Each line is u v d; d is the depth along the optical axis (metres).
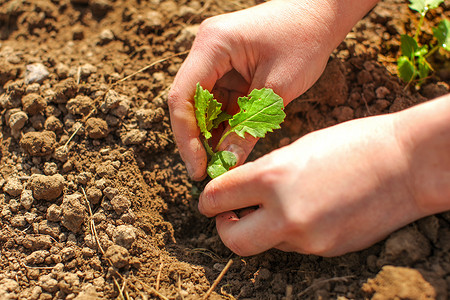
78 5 0.50
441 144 0.33
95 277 0.38
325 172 0.34
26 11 0.50
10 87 0.43
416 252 0.34
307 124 0.45
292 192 0.34
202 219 0.43
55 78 0.45
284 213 0.34
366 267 0.36
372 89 0.45
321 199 0.33
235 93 0.42
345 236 0.34
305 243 0.34
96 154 0.42
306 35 0.39
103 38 0.48
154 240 0.40
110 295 0.37
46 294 0.37
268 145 0.44
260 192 0.35
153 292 0.37
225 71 0.40
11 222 0.39
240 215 0.40
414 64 0.46
